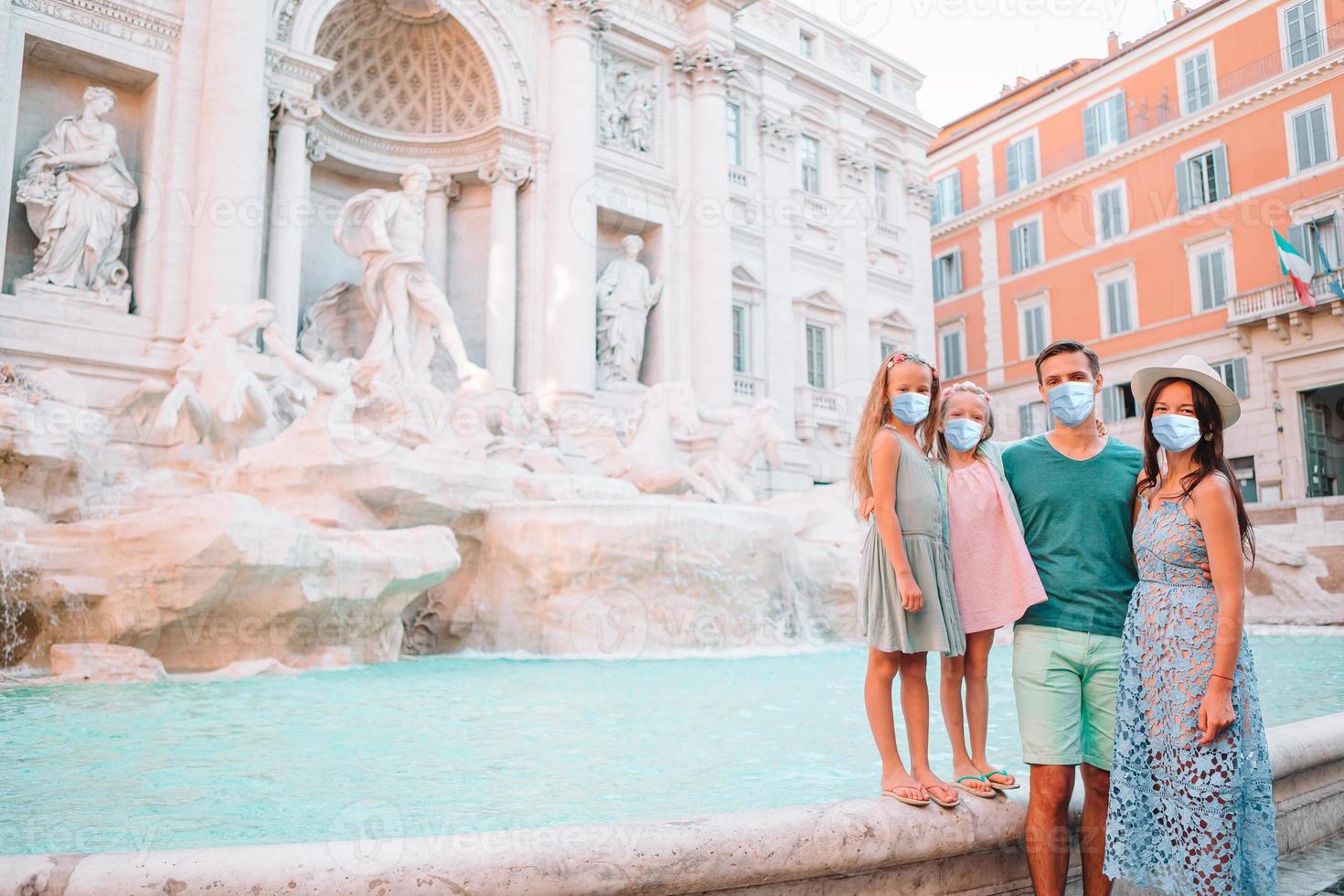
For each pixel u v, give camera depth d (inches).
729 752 212.2
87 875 91.8
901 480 134.3
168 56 741.9
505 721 254.5
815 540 683.4
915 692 133.7
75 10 703.7
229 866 94.0
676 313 1083.9
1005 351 1454.2
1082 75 1355.8
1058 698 129.3
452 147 978.1
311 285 912.9
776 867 109.1
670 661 445.4
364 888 93.7
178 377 581.0
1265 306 1100.5
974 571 137.9
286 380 689.0
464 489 506.3
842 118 1323.8
